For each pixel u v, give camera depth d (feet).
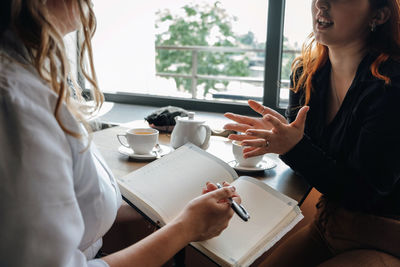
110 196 2.22
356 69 3.54
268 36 6.07
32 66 1.81
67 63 1.86
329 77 3.79
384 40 3.34
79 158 1.87
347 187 3.25
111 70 7.62
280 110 6.26
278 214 2.84
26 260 1.56
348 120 3.43
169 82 21.67
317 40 3.47
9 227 1.55
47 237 1.59
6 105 1.58
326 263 3.27
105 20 7.38
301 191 3.40
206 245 2.52
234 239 2.60
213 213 2.38
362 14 3.23
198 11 20.72
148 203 2.79
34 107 1.64
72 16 1.94
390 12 3.22
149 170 3.22
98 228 2.15
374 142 3.19
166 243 2.14
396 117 3.10
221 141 4.92
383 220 3.31
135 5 7.41
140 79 7.74
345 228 3.51
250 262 2.45
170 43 21.54
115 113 6.50
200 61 21.89
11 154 1.57
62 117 1.77
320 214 3.82
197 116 6.41
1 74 1.63
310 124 3.90
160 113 5.31
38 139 1.61
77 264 1.76
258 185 3.11
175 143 4.39
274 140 3.11
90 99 5.19
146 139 4.04
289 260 3.76
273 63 6.15
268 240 2.63
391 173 3.16
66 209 1.67
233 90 21.93
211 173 3.23
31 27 1.72
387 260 3.20
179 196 2.92
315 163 3.22
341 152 3.56
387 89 3.15
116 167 3.83
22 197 1.56
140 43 7.59
